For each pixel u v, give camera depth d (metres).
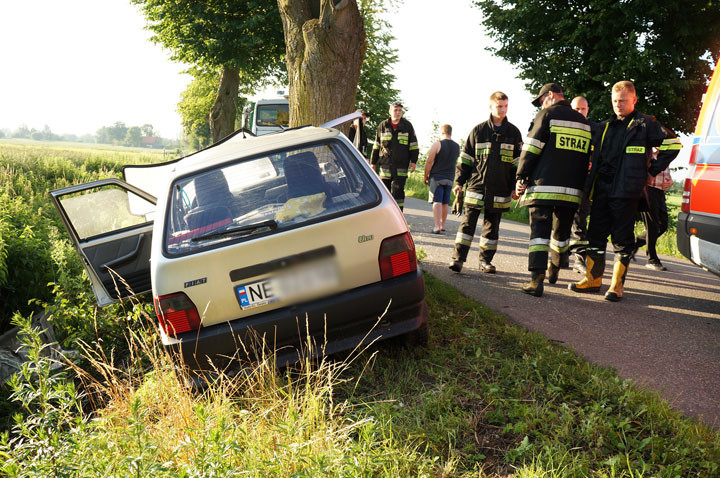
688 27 17.19
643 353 4.01
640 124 5.18
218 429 2.35
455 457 2.73
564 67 19.23
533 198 5.48
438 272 6.77
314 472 2.36
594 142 5.54
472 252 8.25
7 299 6.21
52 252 6.30
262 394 3.13
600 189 5.45
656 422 2.88
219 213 3.50
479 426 3.03
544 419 2.98
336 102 7.41
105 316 5.14
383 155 8.63
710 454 2.57
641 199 5.36
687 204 4.93
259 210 3.49
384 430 2.95
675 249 9.87
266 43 28.03
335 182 3.59
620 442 2.74
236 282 3.34
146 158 27.81
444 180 9.92
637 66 17.00
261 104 18.59
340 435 2.79
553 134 5.36
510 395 3.32
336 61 7.28
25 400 2.69
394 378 3.65
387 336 3.45
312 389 3.39
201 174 3.68
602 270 5.71
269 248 3.35
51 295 6.32
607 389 3.25
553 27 18.81
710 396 3.31
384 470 2.57
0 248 5.96
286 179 3.61
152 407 3.14
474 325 4.59
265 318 3.33
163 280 3.32
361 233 3.42
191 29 27.73
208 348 3.31
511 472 2.62
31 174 14.66
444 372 3.67
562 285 6.13
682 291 5.97
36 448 2.54
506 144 6.30
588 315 4.95
